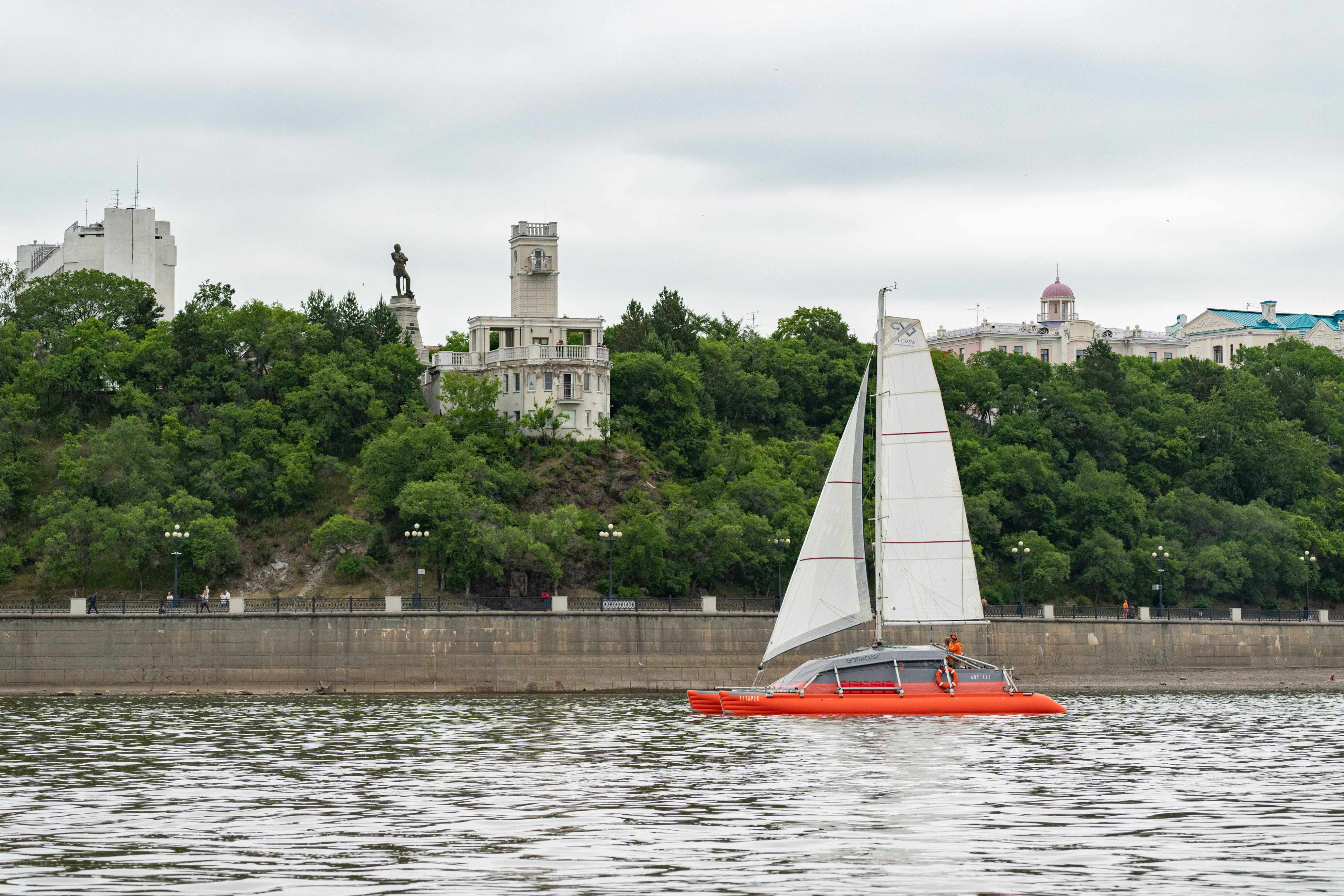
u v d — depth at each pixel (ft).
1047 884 137.80
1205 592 546.67
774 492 522.47
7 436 525.34
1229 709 352.28
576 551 487.20
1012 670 449.89
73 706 348.38
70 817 175.52
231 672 394.52
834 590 322.55
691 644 428.15
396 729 286.66
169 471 517.55
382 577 494.59
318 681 399.03
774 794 194.18
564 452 544.62
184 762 230.27
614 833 164.14
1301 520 585.63
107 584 482.28
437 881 138.72
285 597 483.92
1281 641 489.67
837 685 308.19
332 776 213.05
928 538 314.76
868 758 233.35
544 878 140.15
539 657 415.03
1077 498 569.64
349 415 564.30
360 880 139.33
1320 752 247.70
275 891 134.82
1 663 384.47
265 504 526.98
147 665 391.04
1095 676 458.91
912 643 444.96
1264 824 171.22
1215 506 579.89
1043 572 522.06
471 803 186.29
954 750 246.47
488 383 557.33
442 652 408.26
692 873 142.00
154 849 154.71
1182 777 213.25
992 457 584.81
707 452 576.61
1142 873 142.61
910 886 136.77
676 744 255.09
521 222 606.55
